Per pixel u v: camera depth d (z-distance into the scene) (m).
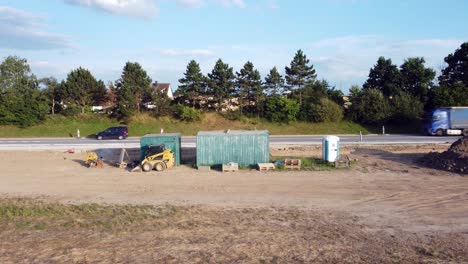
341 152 35.31
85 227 16.50
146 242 14.61
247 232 15.70
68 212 18.83
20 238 15.23
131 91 58.19
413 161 30.86
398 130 53.03
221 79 59.44
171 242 14.58
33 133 53.44
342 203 20.44
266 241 14.60
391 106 54.69
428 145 37.72
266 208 19.67
